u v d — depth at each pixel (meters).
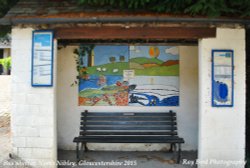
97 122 6.64
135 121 6.65
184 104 6.81
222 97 5.42
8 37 9.08
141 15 5.12
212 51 5.40
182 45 6.59
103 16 5.12
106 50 6.81
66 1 5.76
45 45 5.38
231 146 5.45
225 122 5.44
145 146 6.88
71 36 5.40
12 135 5.43
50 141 5.41
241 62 5.44
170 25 5.29
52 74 5.38
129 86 6.81
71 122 6.84
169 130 6.60
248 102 6.50
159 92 6.82
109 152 6.78
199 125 5.51
